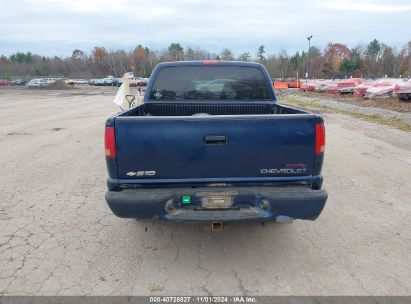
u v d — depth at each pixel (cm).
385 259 332
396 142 881
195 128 291
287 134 296
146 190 301
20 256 338
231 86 464
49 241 369
